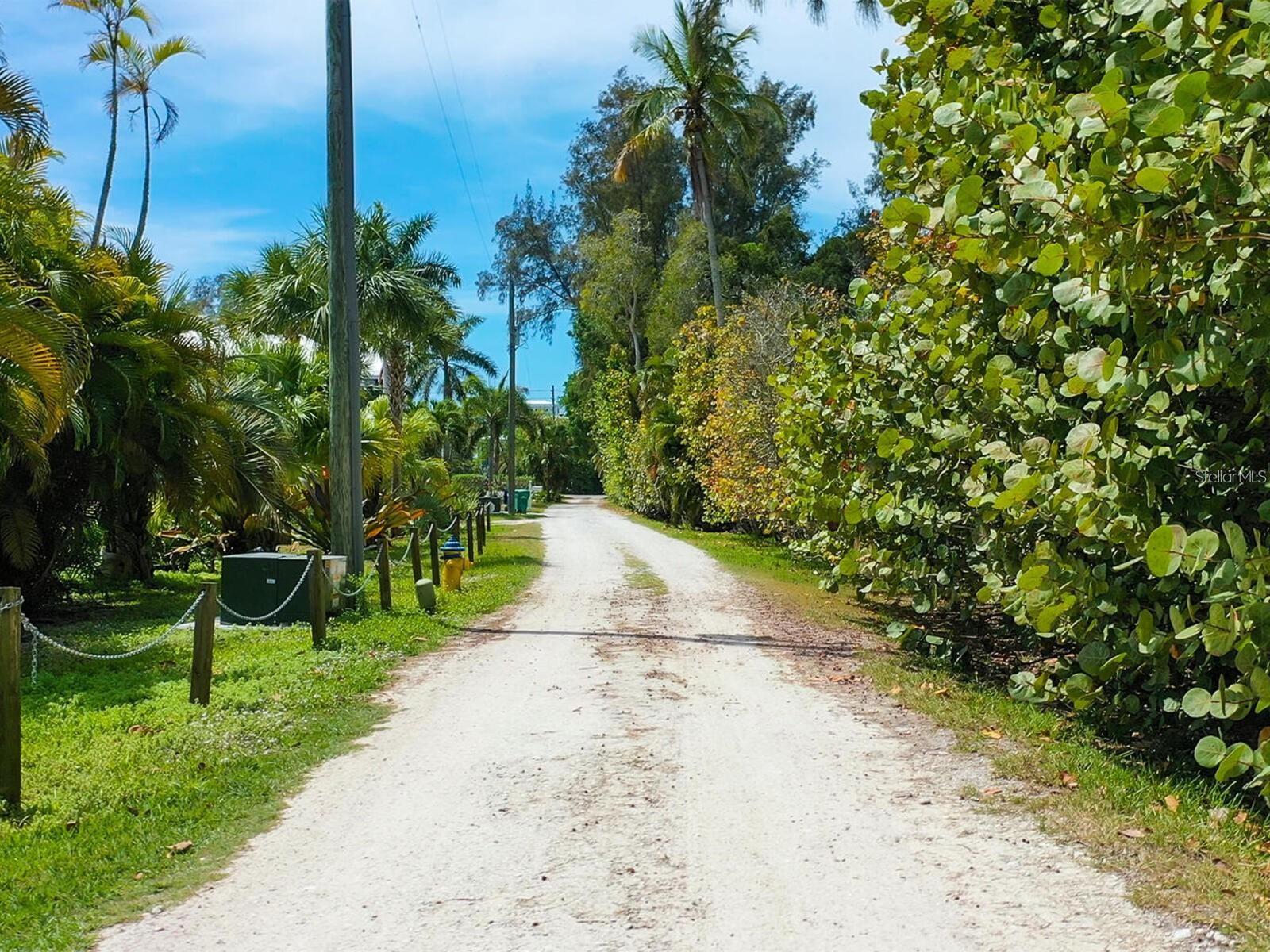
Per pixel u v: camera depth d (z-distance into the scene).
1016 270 6.26
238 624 12.94
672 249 58.66
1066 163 5.34
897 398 9.19
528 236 65.44
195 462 15.68
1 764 5.77
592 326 65.56
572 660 10.59
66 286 13.14
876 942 4.03
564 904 4.45
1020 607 6.86
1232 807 5.49
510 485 53.03
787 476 14.90
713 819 5.55
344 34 14.63
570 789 6.11
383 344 26.34
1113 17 6.21
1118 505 5.42
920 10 7.90
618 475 56.34
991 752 6.88
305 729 7.59
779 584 18.47
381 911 4.40
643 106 32.94
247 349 23.62
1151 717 6.63
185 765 6.59
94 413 13.78
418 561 17.48
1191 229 4.63
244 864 4.98
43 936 4.19
